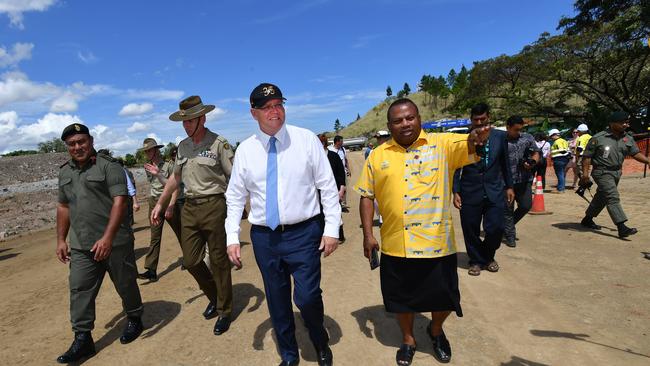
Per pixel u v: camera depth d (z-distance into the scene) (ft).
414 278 9.26
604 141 19.48
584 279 14.46
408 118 8.85
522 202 18.99
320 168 9.40
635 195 30.86
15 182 124.98
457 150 8.93
